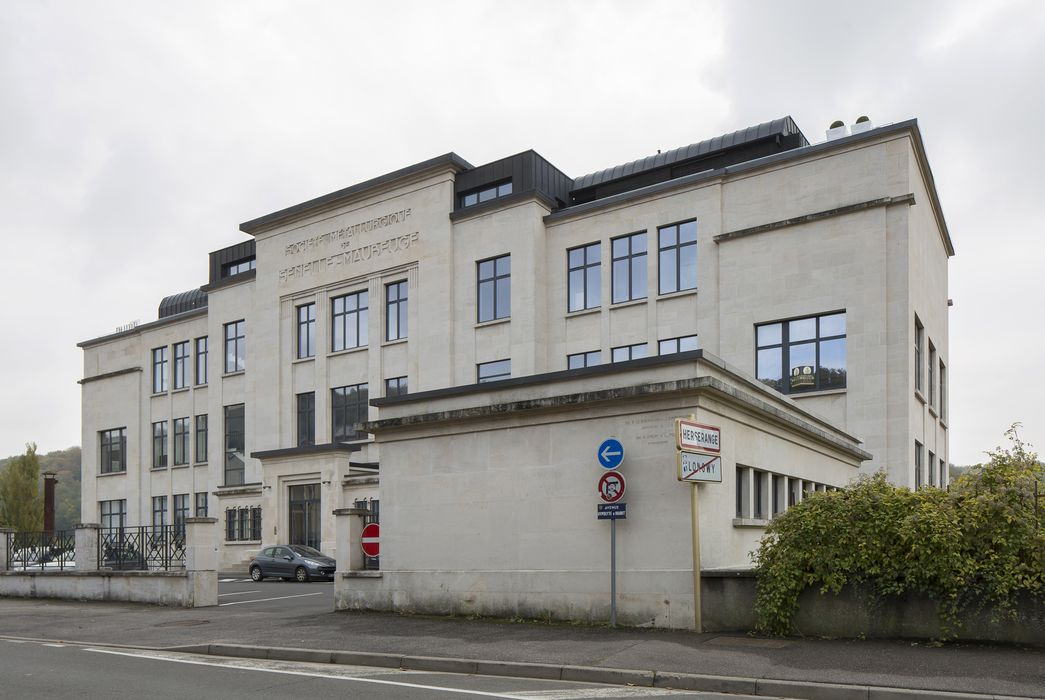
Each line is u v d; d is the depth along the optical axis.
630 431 14.39
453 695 9.32
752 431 16.42
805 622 12.41
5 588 24.09
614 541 13.76
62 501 108.19
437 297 37.88
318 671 11.28
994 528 11.47
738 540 15.19
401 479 17.20
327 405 41.28
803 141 34.94
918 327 30.28
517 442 15.72
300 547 31.14
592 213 34.97
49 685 10.25
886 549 12.05
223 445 46.62
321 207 42.25
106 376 55.09
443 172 38.34
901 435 26.75
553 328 35.53
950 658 10.40
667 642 12.23
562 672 10.57
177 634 15.02
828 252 28.77
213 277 50.22
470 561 15.98
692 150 36.19
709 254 31.52
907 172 27.67
